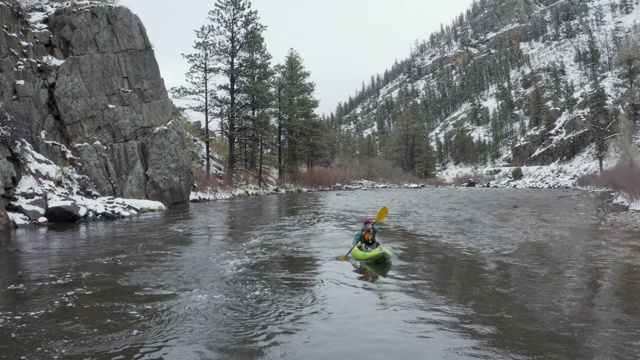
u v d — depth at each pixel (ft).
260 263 28.84
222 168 115.03
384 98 654.53
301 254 32.04
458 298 20.75
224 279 24.50
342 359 13.80
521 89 432.66
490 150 336.90
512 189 165.99
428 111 514.68
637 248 33.68
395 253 32.45
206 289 22.35
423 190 159.94
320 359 13.82
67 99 59.72
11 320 17.57
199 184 91.50
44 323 17.22
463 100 494.18
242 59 102.89
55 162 56.18
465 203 85.61
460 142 360.28
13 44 55.11
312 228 46.65
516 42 606.96
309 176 156.25
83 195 57.36
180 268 27.25
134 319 17.72
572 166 205.77
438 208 73.36
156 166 68.95
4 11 54.90
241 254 31.94
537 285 23.08
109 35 65.98
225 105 101.04
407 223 51.75
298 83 146.51
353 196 111.24
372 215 60.80
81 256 30.96
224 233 42.57
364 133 546.67
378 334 16.03
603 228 45.19
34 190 50.06
